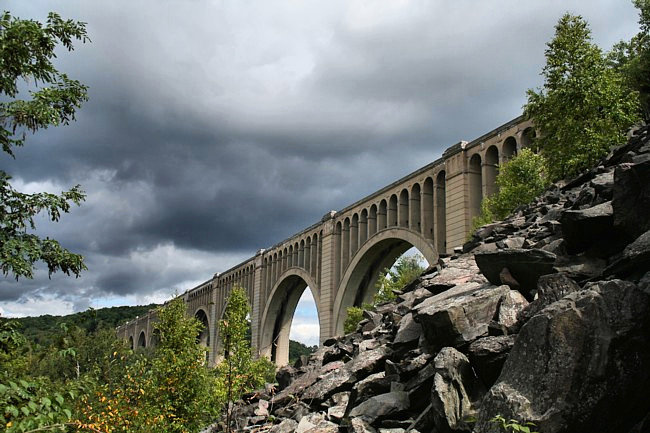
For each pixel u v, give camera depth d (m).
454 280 13.34
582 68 23.98
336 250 61.41
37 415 7.16
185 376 18.72
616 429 6.04
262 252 81.50
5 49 11.43
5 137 11.71
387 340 13.13
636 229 8.70
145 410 17.06
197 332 20.72
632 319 6.09
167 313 20.91
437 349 9.98
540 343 6.49
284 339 77.69
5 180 11.70
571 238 10.05
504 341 8.04
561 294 8.37
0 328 10.72
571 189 17.11
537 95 25.30
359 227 56.81
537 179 29.50
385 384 10.31
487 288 11.09
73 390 8.48
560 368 6.15
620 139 22.14
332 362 14.62
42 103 11.85
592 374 5.95
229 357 15.02
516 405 6.21
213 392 16.91
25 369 11.92
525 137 36.12
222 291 95.44
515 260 10.37
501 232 16.70
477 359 8.08
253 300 82.19
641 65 28.86
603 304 6.27
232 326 14.98
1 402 7.32
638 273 7.68
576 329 6.25
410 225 47.69
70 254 12.46
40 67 12.14
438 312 9.68
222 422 15.27
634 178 8.80
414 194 48.38
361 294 58.56
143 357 20.38
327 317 60.06
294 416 12.06
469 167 41.19
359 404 10.08
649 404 6.06
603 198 11.58
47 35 12.08
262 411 14.02
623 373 5.95
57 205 12.14
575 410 5.91
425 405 9.04
